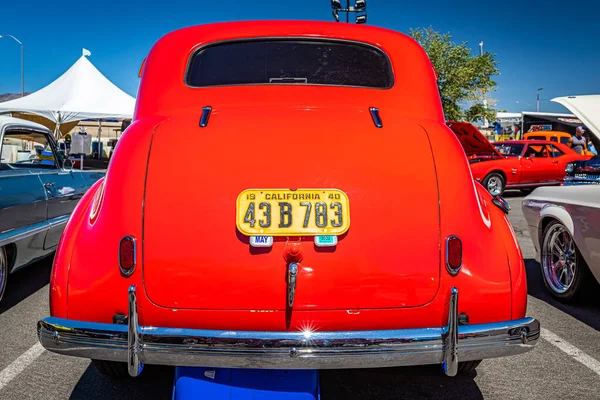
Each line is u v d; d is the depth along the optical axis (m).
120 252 2.01
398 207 2.08
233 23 2.90
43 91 16.34
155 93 2.62
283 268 1.99
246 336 1.92
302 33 2.81
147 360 1.94
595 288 4.15
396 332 1.97
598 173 4.28
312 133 2.22
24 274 5.51
